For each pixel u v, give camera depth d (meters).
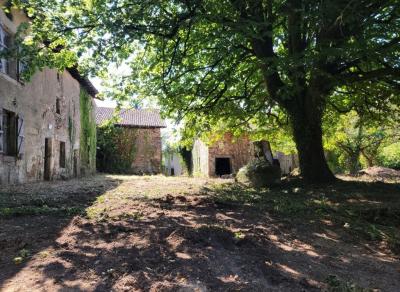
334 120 15.83
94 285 3.49
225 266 4.18
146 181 15.64
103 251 4.42
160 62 11.32
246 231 5.69
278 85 11.30
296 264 4.57
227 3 9.06
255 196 9.58
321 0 7.54
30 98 13.45
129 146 32.47
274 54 11.11
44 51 9.49
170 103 12.55
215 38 8.91
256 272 4.10
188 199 8.60
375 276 4.47
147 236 5.09
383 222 7.19
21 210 6.60
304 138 11.41
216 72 11.45
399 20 8.04
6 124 12.04
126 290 3.44
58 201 8.12
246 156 26.53
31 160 13.56
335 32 8.41
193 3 8.84
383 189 10.10
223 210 7.46
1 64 11.23
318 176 11.37
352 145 24.55
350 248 5.57
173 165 55.06
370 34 8.02
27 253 4.26
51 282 3.52
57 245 4.61
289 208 7.78
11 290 3.33
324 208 7.85
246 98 12.02
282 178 13.45
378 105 12.95
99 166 31.70
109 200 8.39
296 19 8.91
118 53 9.71
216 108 12.53
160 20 8.59
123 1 8.24
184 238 4.96
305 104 11.13
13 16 12.05
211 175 25.97
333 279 4.11
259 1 9.06
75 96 20.23
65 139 18.19
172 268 3.97
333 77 9.22
